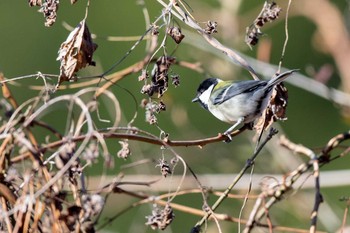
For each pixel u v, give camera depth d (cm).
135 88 1673
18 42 1858
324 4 1314
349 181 1065
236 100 903
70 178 620
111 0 1861
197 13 1342
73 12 1877
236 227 1157
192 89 1681
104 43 1817
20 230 622
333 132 1748
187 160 1268
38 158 611
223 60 1284
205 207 676
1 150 619
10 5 1886
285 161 1186
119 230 1370
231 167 1243
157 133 1591
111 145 1512
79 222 603
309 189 1161
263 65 1214
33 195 574
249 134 1263
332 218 1122
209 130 1612
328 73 1236
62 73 681
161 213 659
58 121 1538
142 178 1039
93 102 620
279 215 1148
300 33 1808
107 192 634
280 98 791
